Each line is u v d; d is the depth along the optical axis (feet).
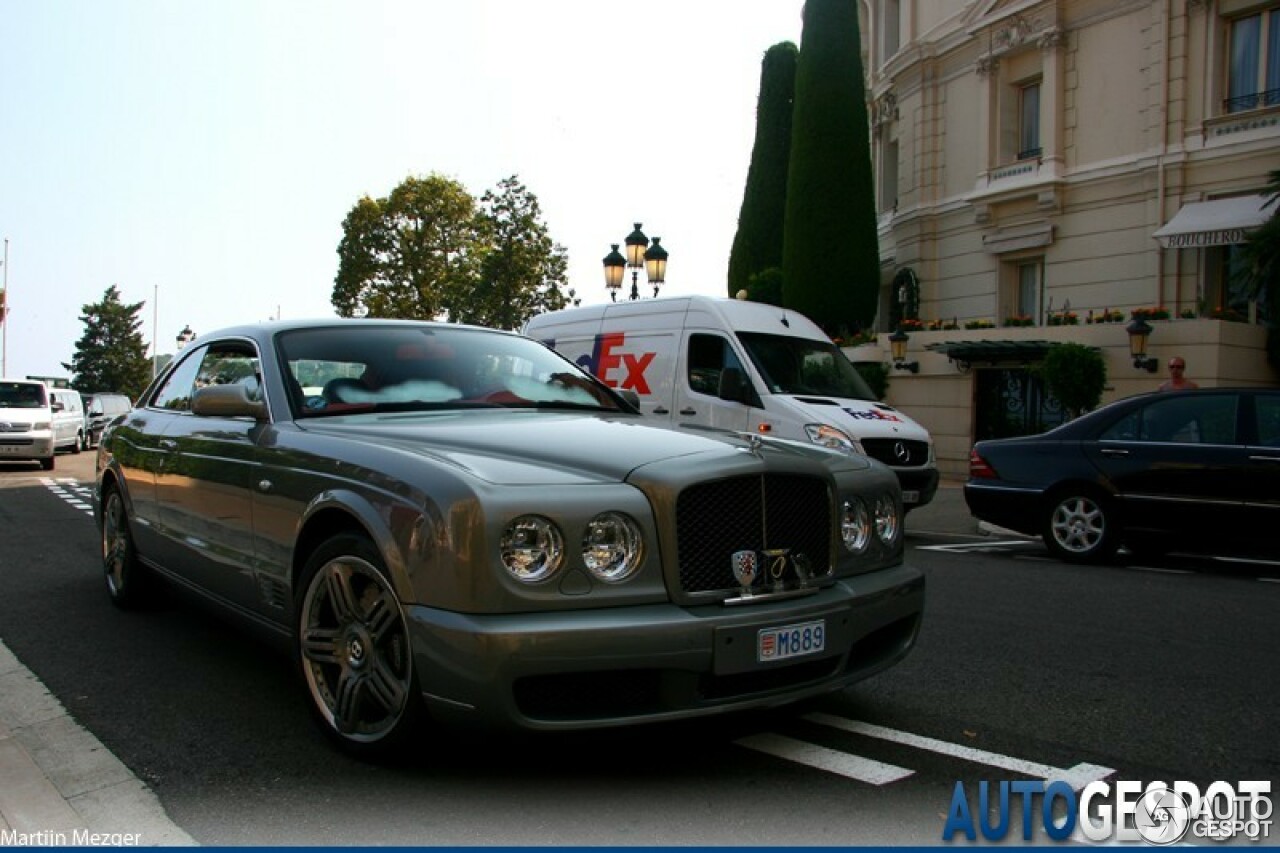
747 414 32.27
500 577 9.81
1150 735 13.07
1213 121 54.13
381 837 9.64
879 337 63.67
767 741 12.51
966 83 68.03
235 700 13.97
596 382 17.08
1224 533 26.17
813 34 69.46
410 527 10.43
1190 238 51.98
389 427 12.99
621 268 58.54
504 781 11.03
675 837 9.71
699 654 10.25
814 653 11.20
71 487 49.55
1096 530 28.02
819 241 68.13
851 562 12.45
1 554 26.99
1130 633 19.02
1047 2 61.41
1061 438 28.99
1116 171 58.29
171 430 17.38
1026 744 12.63
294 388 14.43
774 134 87.66
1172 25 55.57
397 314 146.72
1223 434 26.63
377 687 11.18
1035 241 62.64
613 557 10.32
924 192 71.15
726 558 10.89
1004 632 19.01
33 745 12.20
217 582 15.14
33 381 65.87
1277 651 17.66
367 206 150.20
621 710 10.27
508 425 12.97
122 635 17.75
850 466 13.20
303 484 12.51
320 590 12.05
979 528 37.96
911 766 11.76
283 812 10.19
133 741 12.30
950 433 59.77
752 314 34.94
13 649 16.75
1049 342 53.26
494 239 136.56
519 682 9.85
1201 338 47.70
